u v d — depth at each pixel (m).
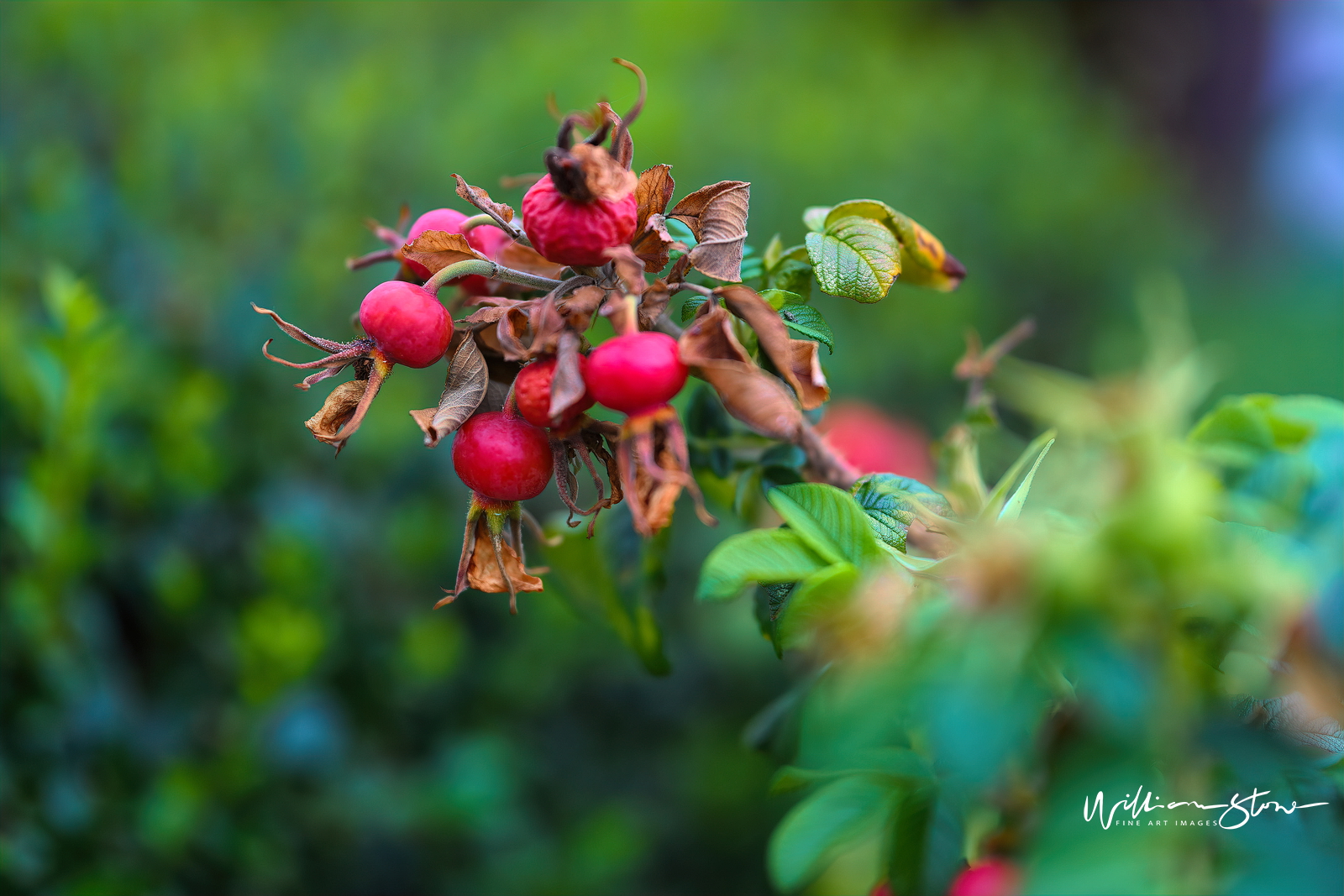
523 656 1.00
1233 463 0.47
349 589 0.89
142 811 0.72
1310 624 0.38
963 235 1.61
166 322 0.89
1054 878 0.37
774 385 0.44
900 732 0.45
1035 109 1.87
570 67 1.31
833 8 2.16
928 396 1.42
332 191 1.01
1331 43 3.86
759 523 0.57
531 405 0.45
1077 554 0.37
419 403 0.94
